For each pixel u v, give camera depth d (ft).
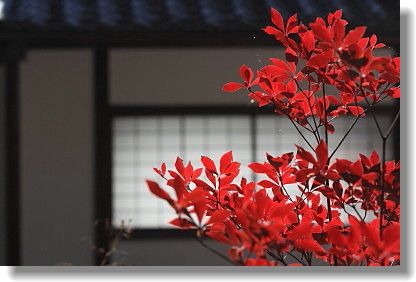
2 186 28.99
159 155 30.19
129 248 29.14
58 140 29.58
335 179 11.20
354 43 10.62
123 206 30.04
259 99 13.70
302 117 13.70
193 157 30.25
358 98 13.33
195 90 29.76
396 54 29.14
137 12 28.91
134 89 29.60
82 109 29.60
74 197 29.55
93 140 29.55
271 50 29.66
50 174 29.55
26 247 29.32
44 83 29.58
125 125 29.99
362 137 30.27
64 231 29.45
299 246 10.14
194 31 27.96
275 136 30.25
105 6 29.55
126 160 30.04
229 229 9.78
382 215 11.16
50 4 29.45
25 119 29.50
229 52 29.76
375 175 11.00
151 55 29.60
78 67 29.58
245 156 30.22
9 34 27.20
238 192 12.26
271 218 10.04
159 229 29.30
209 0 30.55
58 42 28.53
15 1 29.60
